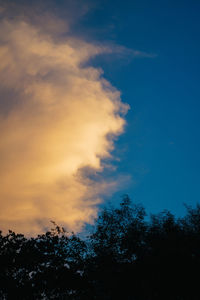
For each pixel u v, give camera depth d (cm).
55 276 2800
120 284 2458
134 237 2605
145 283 2327
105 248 2689
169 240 2391
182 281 2220
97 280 2645
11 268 2775
